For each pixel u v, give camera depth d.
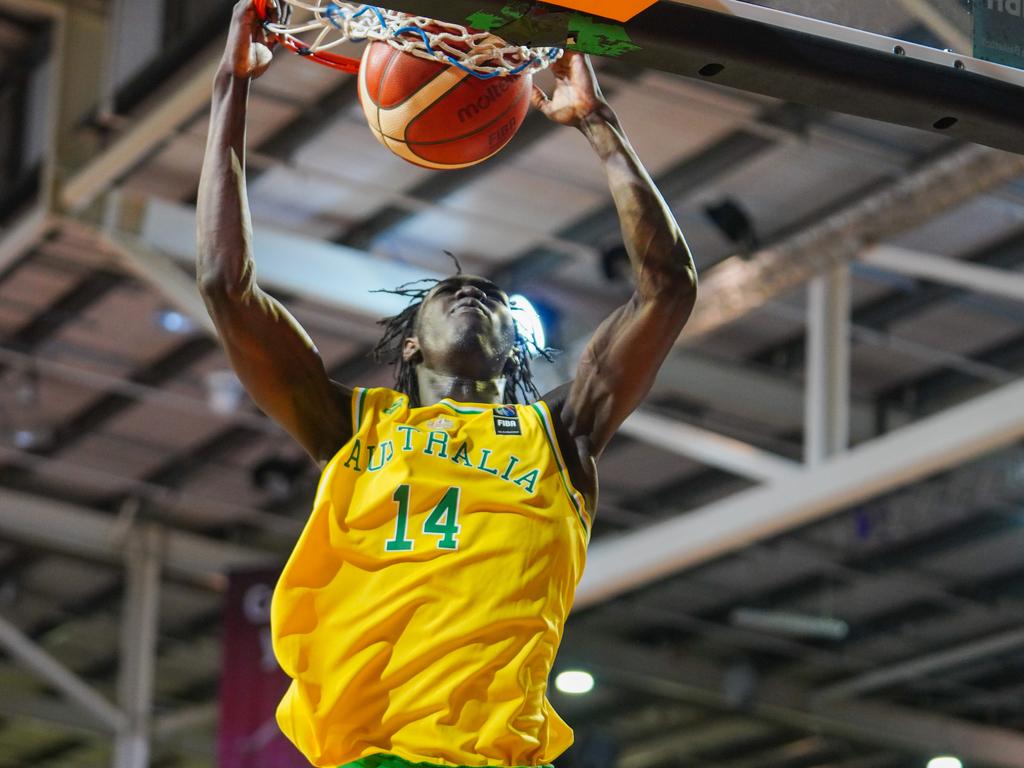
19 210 12.20
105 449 15.98
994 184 10.92
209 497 16.70
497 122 4.30
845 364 12.23
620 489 15.94
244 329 3.99
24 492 16.69
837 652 18.48
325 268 12.15
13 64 11.85
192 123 11.18
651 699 19.28
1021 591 16.89
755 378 13.84
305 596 3.88
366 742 3.80
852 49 4.47
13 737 20.00
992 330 13.33
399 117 4.27
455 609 3.80
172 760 20.52
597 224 12.30
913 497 15.27
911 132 11.12
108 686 19.59
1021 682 18.66
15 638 16.31
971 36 4.62
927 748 18.94
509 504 3.89
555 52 4.40
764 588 17.45
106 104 11.08
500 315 4.24
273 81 10.91
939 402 14.24
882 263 11.72
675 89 10.80
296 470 15.12
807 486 12.25
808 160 11.52
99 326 14.04
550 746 3.94
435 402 4.18
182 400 14.95
